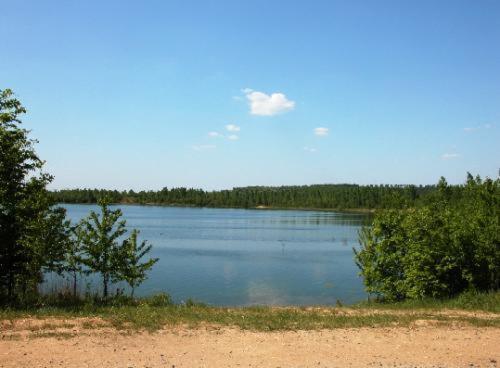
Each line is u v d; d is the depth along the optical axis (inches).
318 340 403.9
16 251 614.9
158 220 4409.5
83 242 719.7
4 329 415.5
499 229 713.0
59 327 428.8
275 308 652.1
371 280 786.8
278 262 1583.4
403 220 779.4
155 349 367.9
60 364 320.2
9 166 601.9
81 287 964.0
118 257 722.2
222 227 3484.3
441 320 500.1
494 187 809.5
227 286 1130.7
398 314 553.3
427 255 709.3
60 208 713.6
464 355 361.1
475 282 712.4
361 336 420.5
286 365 329.4
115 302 657.0
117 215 739.4
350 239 2541.8
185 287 1109.1
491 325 472.7
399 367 327.3
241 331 436.5
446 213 764.6
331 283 1186.6
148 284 1138.0
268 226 3649.1
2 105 613.6
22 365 315.0
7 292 660.7
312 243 2308.1
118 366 320.2
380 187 7076.8
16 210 607.8
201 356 350.0
